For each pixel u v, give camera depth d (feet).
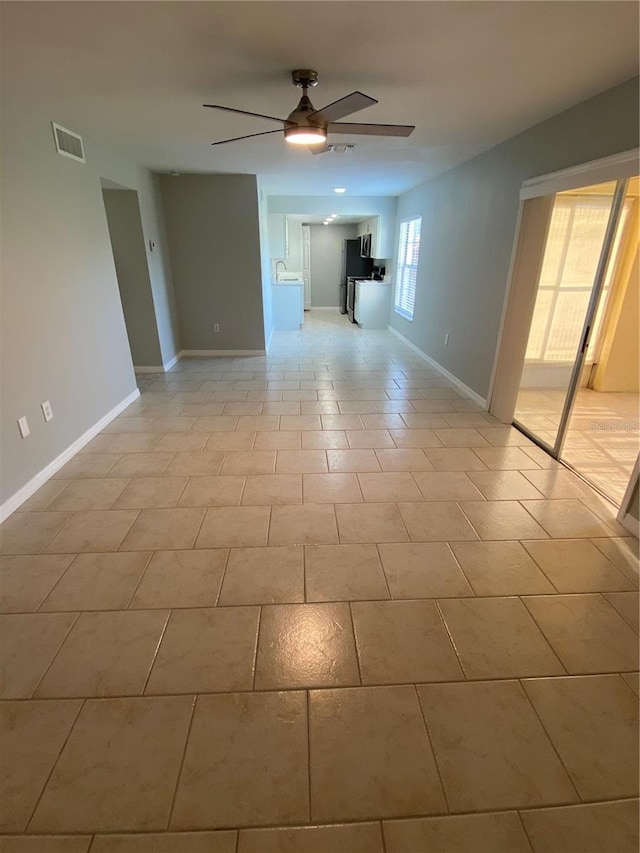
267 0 5.31
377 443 11.34
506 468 10.05
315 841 3.80
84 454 10.73
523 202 11.08
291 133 7.55
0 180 8.11
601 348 15.39
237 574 6.78
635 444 11.34
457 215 15.58
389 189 21.88
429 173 17.21
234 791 4.14
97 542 7.51
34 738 4.57
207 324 20.45
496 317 12.83
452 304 16.37
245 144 12.37
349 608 6.17
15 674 5.24
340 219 29.89
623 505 7.91
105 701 4.93
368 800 4.07
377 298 27.35
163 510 8.41
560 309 14.71
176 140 11.82
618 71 7.27
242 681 5.16
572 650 5.55
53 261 9.84
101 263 12.24
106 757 4.40
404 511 8.38
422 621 5.97
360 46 6.54
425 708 4.87
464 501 8.71
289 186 20.79
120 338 13.57
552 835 3.85
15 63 7.02
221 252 19.11
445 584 6.60
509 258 11.93
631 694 5.02
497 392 13.01
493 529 7.85
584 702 4.93
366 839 3.81
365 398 14.84
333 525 7.95
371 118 9.93
